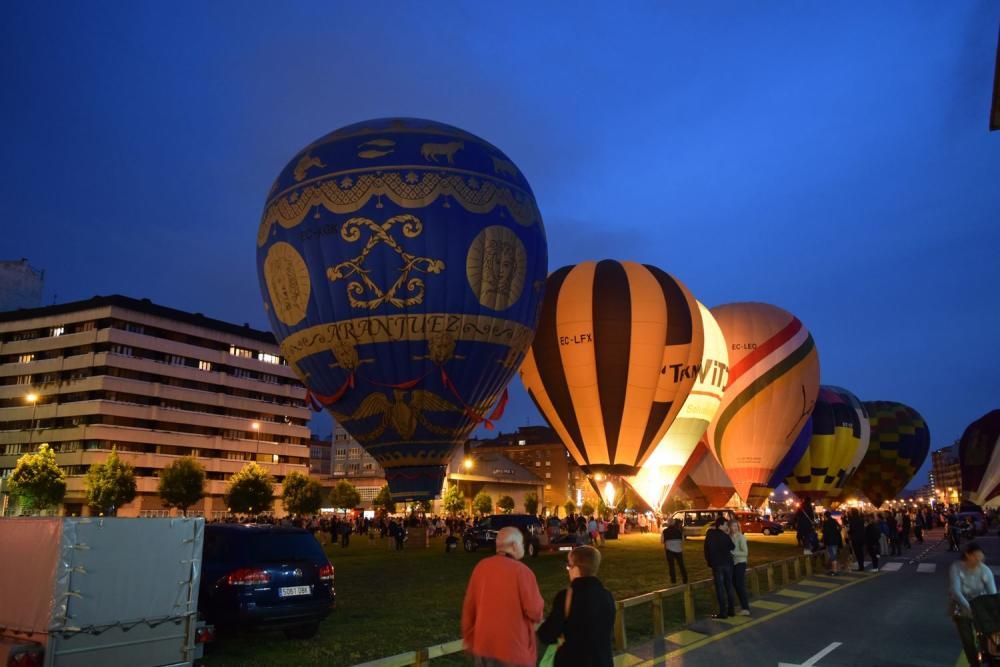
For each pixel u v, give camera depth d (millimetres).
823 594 16328
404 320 23406
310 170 24484
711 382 38844
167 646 7012
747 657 9773
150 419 83250
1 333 86750
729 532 13492
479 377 24453
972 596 7832
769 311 43375
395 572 22500
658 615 11047
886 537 28344
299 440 99438
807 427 47406
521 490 129750
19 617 6531
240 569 9883
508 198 25094
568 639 4934
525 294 25406
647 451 33312
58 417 80875
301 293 24141
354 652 10039
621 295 32562
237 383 93250
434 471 24625
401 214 23562
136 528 6914
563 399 32812
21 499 59906
